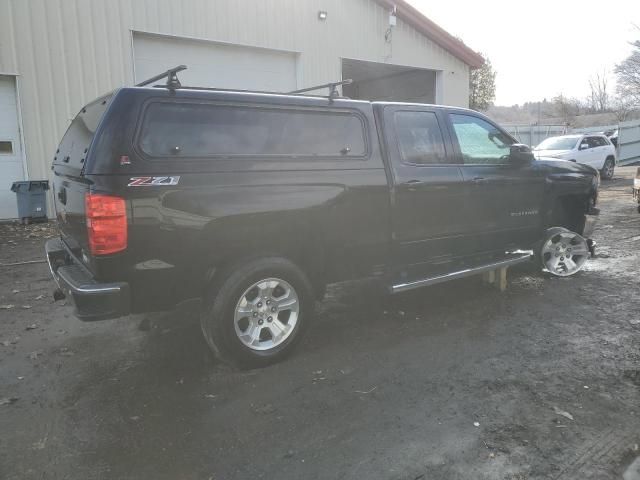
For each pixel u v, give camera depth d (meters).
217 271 3.79
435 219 4.81
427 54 15.46
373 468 2.69
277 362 3.97
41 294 5.83
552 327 4.63
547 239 5.97
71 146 4.06
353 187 4.21
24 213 9.48
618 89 39.72
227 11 11.42
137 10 10.36
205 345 4.36
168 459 2.80
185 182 3.46
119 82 10.34
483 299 5.48
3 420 3.22
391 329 4.67
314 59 12.95
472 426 3.05
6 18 9.16
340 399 3.42
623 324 4.68
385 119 4.52
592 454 2.77
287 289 3.97
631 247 7.91
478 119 5.34
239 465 2.74
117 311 3.35
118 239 3.28
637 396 3.38
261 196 3.73
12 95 9.51
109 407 3.37
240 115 3.77
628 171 24.56
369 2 13.81
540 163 5.83
